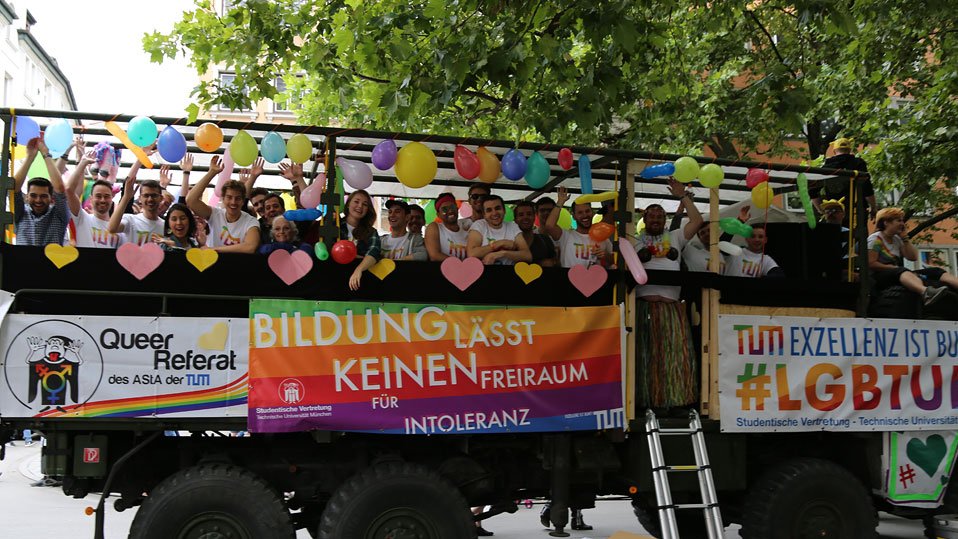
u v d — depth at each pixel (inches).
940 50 481.7
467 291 222.5
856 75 483.8
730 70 535.2
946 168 481.4
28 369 192.7
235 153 215.9
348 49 356.5
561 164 235.9
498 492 240.1
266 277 208.5
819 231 263.3
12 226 204.1
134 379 197.8
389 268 216.5
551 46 287.3
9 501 419.8
